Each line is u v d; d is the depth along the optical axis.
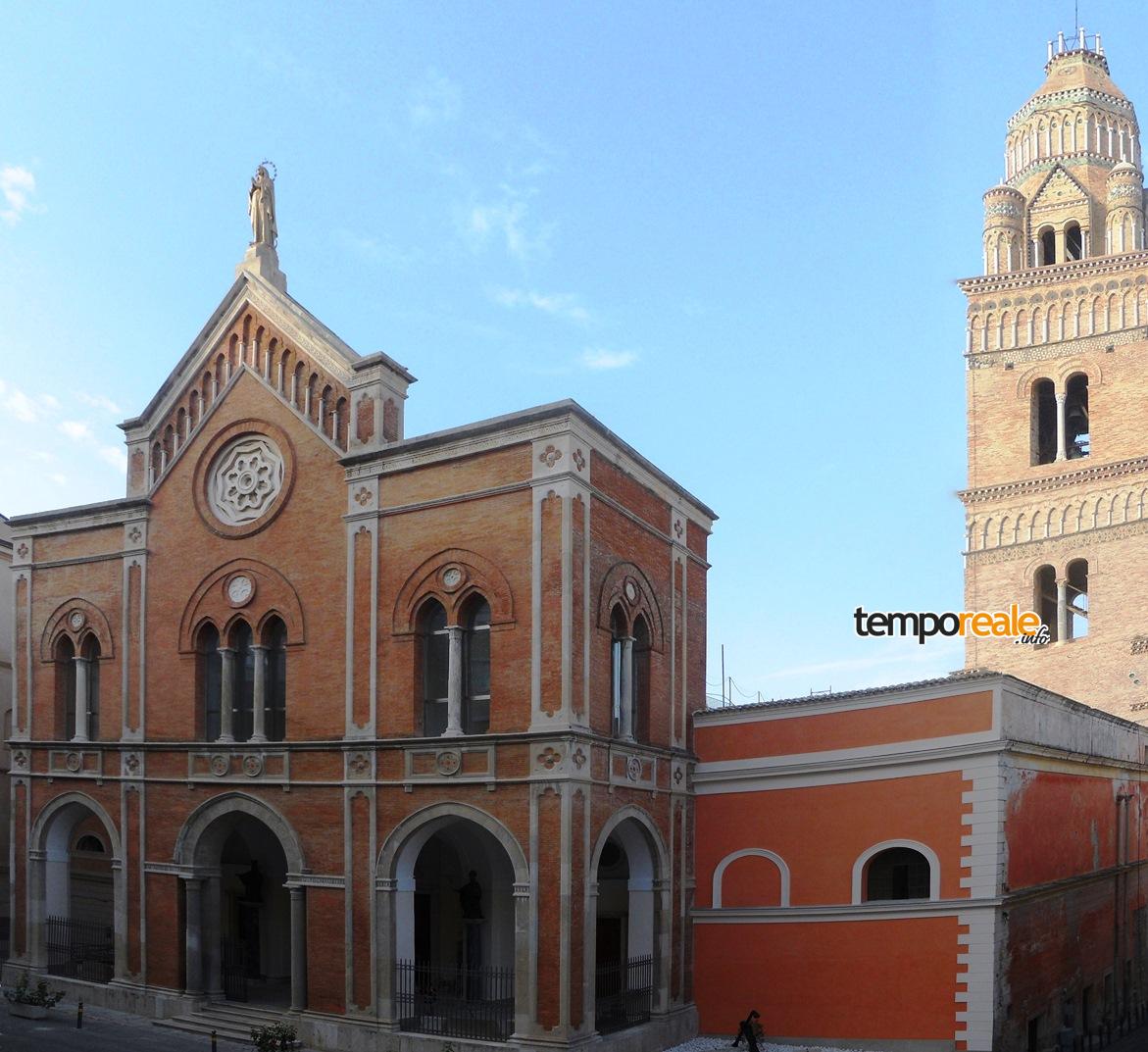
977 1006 28.11
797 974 31.03
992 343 59.38
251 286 34.75
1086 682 54.06
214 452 34.75
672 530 33.97
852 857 30.81
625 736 30.42
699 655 35.16
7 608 46.59
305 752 31.36
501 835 28.06
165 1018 32.47
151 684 34.88
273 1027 29.36
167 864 33.47
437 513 30.30
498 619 28.92
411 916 29.83
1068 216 60.03
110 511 36.38
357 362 32.19
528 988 27.09
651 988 31.06
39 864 36.50
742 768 32.88
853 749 31.20
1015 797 30.02
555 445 28.58
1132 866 39.94
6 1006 33.78
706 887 32.97
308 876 30.80
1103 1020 36.09
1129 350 55.84
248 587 33.31
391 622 30.53
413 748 29.50
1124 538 54.12
